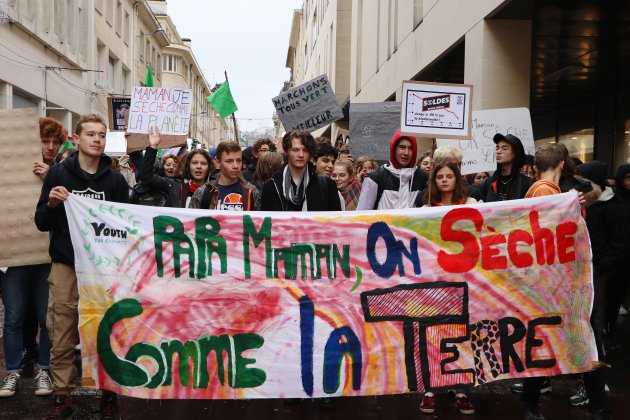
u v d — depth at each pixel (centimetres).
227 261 466
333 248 472
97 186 484
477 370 470
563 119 2192
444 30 1335
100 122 478
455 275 474
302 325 466
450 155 585
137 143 691
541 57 1448
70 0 2531
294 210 518
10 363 534
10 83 1908
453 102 571
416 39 1596
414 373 467
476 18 1127
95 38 2920
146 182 609
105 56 3139
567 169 516
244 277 466
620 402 529
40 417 480
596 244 577
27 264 535
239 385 461
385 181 588
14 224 538
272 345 464
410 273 473
